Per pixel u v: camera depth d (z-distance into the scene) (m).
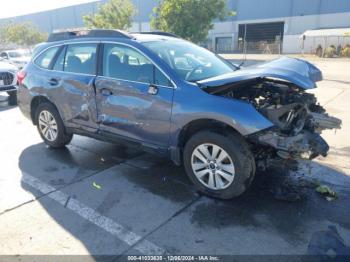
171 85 3.82
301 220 3.35
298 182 4.11
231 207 3.61
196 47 4.96
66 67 4.93
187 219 3.41
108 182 4.26
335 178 4.24
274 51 43.78
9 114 8.24
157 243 3.06
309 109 4.09
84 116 4.74
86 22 31.47
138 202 3.76
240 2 49.28
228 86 3.56
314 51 40.03
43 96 5.22
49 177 4.44
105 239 3.12
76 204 3.74
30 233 3.22
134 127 4.20
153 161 4.91
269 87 3.97
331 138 5.88
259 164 3.79
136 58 4.14
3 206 3.72
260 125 3.30
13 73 9.20
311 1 43.69
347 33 36.03
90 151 5.37
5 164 4.89
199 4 23.66
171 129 3.85
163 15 24.00
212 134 3.60
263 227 3.25
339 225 3.25
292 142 3.35
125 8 29.84
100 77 4.45
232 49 51.28
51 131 5.38
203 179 3.84
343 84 12.37
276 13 46.78
